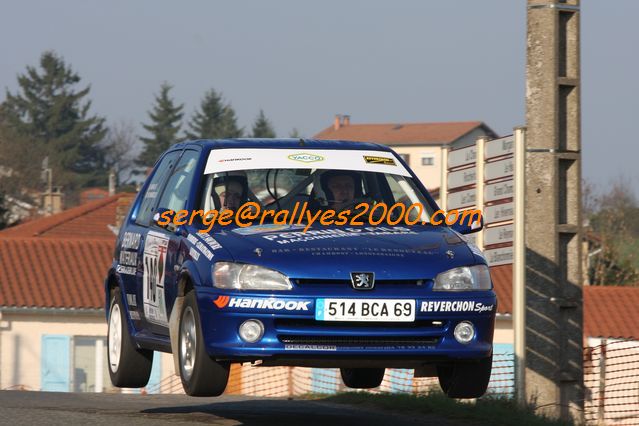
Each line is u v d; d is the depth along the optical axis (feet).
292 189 73.97
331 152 77.46
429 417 88.74
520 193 95.14
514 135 96.07
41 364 264.93
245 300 63.36
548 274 93.71
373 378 91.61
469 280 66.23
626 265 383.24
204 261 66.33
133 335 82.17
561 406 93.91
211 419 77.25
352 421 80.74
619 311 268.41
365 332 63.72
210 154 76.02
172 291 71.46
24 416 74.08
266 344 63.10
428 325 64.95
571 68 95.30
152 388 256.32
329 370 232.12
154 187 84.48
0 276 271.28
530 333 93.81
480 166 104.58
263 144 77.46
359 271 64.23
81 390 265.95
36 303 262.06
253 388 235.20
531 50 94.58
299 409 92.73
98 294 268.82
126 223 87.35
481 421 85.66
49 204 619.67
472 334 65.72
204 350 64.80
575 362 94.38
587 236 400.88
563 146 95.14
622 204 458.91
